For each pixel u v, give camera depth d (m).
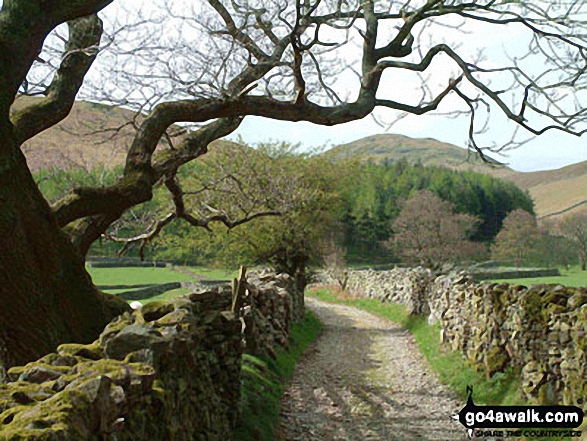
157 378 3.95
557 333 7.54
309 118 8.03
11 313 5.73
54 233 6.18
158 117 7.36
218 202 14.14
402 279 24.02
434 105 9.53
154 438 3.64
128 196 7.12
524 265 41.91
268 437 7.26
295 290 19.50
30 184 5.92
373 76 8.88
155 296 26.86
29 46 5.76
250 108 7.70
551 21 9.05
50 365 3.65
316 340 17.38
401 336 17.84
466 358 11.14
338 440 7.65
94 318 6.60
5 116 5.58
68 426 2.56
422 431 8.07
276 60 7.98
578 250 39.03
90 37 7.72
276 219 22.03
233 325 6.91
